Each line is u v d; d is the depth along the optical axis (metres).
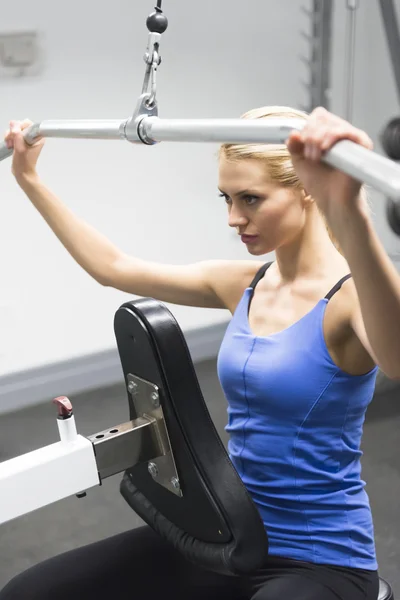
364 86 3.52
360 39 3.45
